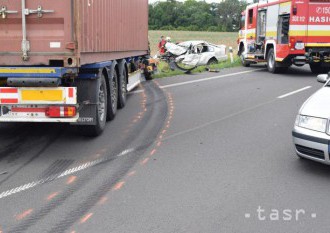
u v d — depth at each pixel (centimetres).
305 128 638
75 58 692
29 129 940
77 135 884
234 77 2011
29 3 685
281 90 1545
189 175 632
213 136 876
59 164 689
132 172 647
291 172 646
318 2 1972
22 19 685
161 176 628
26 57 693
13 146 802
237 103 1280
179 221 477
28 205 523
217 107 1217
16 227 463
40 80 693
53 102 704
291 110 1159
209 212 501
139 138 859
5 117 713
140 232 451
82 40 724
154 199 540
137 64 1541
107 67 952
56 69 692
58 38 689
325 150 612
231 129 939
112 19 973
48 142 830
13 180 614
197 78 1988
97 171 653
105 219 483
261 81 1833
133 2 1270
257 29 2398
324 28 1989
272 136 873
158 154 745
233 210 507
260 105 1241
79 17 691
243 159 714
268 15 2231
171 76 2092
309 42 1989
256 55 2406
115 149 777
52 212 502
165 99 1373
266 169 661
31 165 685
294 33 1981
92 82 812
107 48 926
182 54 2417
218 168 665
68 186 589
